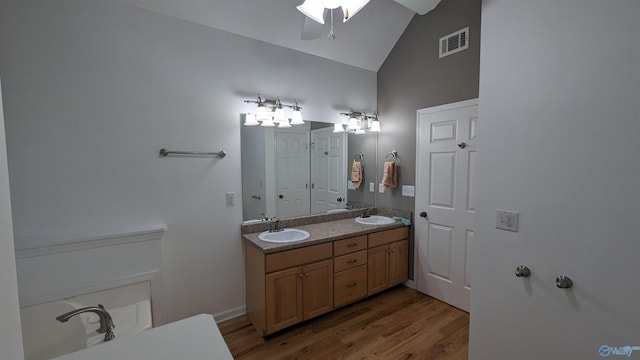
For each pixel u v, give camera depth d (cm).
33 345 165
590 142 121
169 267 223
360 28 280
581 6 122
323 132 301
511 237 148
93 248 186
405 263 310
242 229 253
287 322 226
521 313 146
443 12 268
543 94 134
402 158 313
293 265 227
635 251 112
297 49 277
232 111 243
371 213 337
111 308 194
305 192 293
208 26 229
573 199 127
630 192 112
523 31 140
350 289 262
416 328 238
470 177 256
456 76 261
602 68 117
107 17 192
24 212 175
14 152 171
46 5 175
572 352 130
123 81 200
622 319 116
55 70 179
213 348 70
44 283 173
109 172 198
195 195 230
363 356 205
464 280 265
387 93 326
